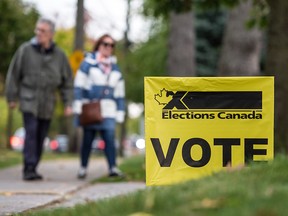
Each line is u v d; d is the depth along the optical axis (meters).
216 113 5.84
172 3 12.85
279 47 10.63
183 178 5.79
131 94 36.72
